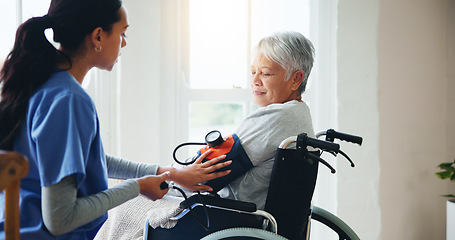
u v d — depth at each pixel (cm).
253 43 237
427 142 255
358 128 232
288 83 138
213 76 237
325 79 238
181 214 128
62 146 93
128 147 211
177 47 222
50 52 104
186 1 224
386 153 240
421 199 254
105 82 207
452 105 259
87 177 105
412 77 247
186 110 230
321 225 242
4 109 100
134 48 208
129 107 209
